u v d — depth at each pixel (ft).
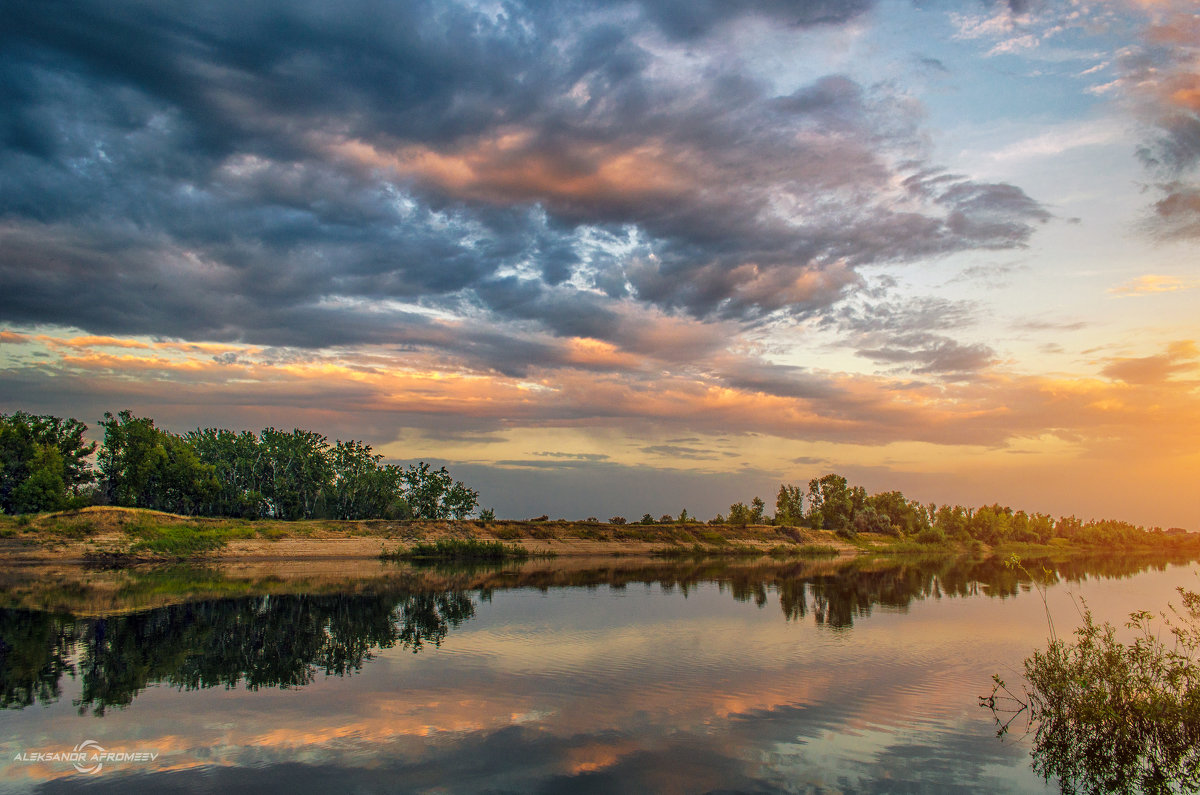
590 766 61.67
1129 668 71.72
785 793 56.24
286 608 159.33
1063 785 58.59
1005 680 93.66
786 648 115.65
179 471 350.23
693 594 197.98
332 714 76.89
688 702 82.23
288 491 386.73
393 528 361.30
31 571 240.94
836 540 533.96
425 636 125.39
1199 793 57.82
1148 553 578.25
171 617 144.25
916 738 69.72
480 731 71.26
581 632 130.62
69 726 72.74
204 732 70.90
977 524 612.70
